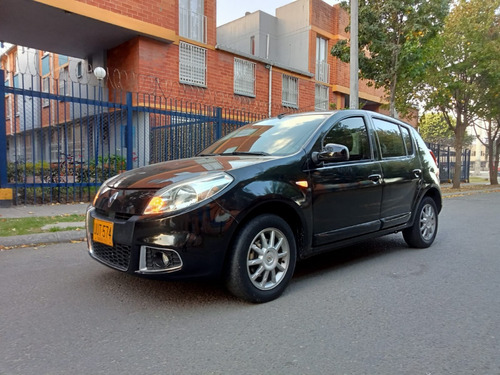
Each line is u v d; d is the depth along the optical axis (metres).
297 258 3.81
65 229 5.86
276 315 3.17
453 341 2.76
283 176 3.58
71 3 10.97
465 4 15.66
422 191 5.38
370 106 25.53
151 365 2.40
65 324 2.97
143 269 3.08
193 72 14.30
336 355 2.55
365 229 4.40
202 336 2.79
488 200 13.53
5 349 2.58
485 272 4.46
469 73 15.79
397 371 2.36
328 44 21.34
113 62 13.86
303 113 4.72
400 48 11.80
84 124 13.23
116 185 3.53
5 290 3.68
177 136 9.88
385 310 3.31
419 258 5.07
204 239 3.06
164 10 12.95
